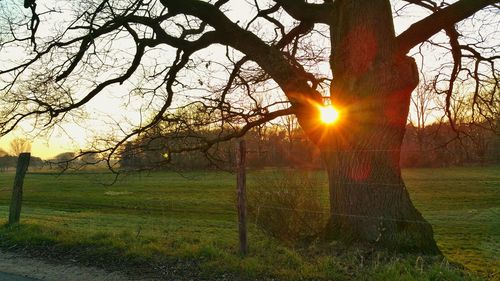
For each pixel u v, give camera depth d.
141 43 9.66
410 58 8.06
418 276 5.96
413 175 32.22
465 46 10.92
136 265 7.09
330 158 8.31
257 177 9.30
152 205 26.84
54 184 41.12
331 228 8.18
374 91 7.75
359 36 7.88
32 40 9.79
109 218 19.86
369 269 6.41
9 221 10.45
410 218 7.69
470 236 17.19
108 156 10.13
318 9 9.07
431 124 14.66
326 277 6.19
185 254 7.21
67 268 7.12
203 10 8.89
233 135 9.68
